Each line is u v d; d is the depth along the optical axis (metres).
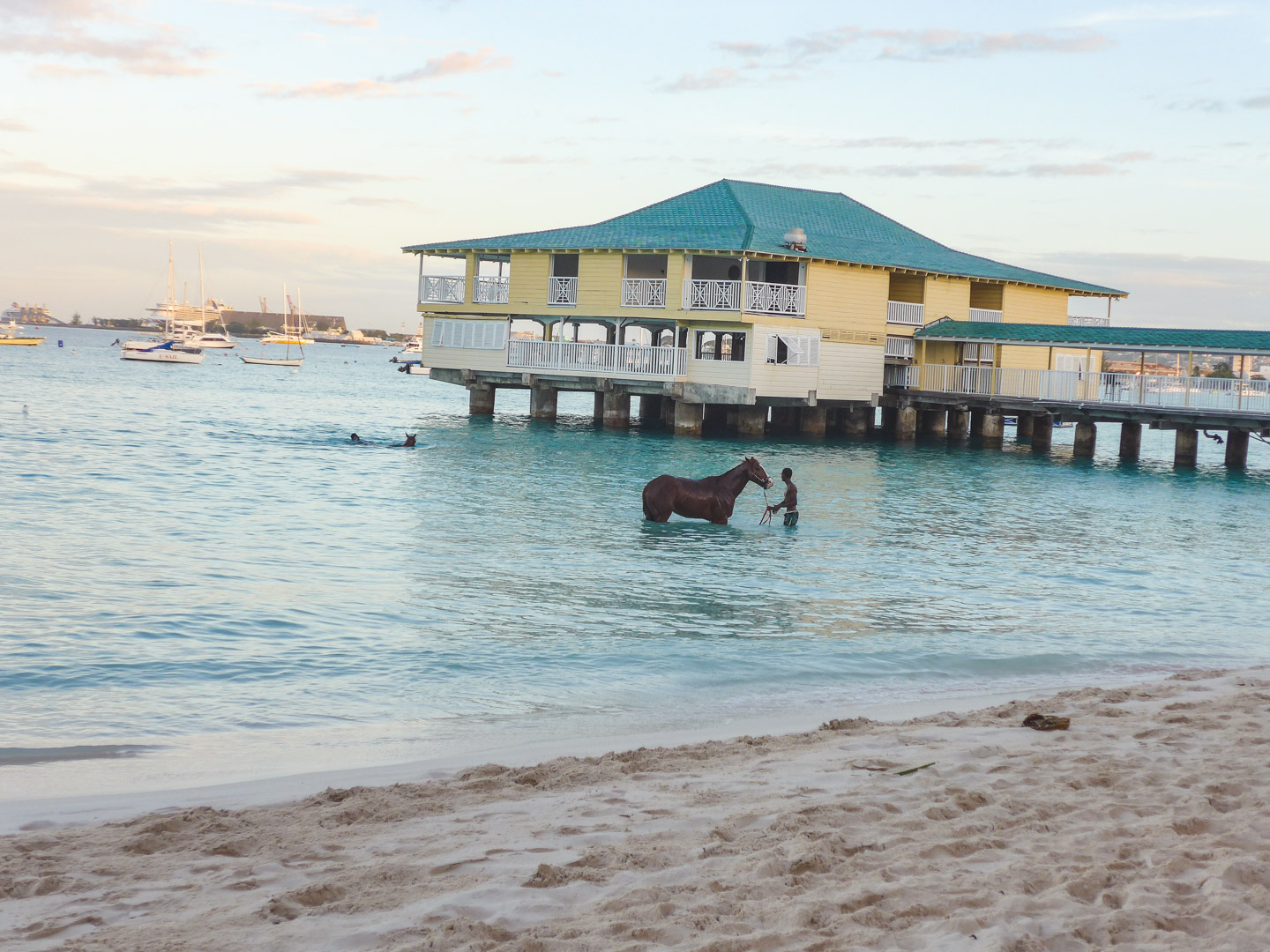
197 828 6.41
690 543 20.02
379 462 32.62
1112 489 33.44
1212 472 41.09
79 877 5.58
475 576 16.53
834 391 47.19
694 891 5.25
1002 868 5.53
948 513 26.06
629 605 14.90
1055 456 45.03
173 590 14.92
